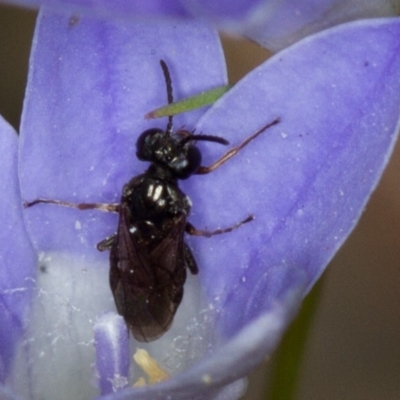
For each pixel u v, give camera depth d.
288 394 0.08
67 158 0.08
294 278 0.08
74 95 0.08
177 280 0.08
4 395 0.07
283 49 0.08
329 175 0.08
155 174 0.08
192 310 0.08
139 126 0.08
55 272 0.08
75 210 0.08
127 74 0.08
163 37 0.08
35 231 0.08
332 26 0.08
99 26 0.08
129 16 0.07
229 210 0.08
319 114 0.08
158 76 0.08
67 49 0.08
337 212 0.08
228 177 0.08
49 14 0.08
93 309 0.08
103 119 0.08
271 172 0.08
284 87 0.08
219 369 0.07
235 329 0.08
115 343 0.08
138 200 0.08
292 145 0.08
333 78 0.08
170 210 0.08
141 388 0.07
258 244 0.08
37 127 0.08
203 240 0.08
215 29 0.08
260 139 0.08
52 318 0.08
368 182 0.08
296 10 0.08
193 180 0.08
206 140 0.08
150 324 0.08
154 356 0.08
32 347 0.08
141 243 0.08
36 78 0.08
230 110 0.08
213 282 0.08
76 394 0.08
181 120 0.08
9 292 0.08
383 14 0.08
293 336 0.08
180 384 0.07
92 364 0.08
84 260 0.08
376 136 0.08
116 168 0.08
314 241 0.08
